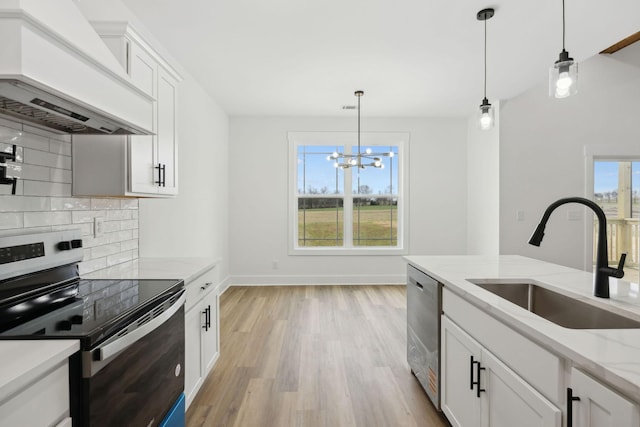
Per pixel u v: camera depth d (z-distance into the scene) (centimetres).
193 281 199
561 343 95
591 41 284
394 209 542
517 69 344
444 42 287
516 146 436
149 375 134
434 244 525
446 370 187
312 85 387
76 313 121
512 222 437
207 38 279
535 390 112
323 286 510
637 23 256
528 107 435
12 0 96
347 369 258
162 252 293
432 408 209
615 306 130
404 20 254
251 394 224
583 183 437
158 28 264
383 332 332
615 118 436
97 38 137
